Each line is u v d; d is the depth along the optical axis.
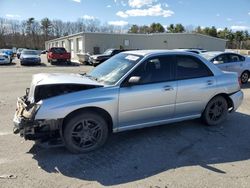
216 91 5.68
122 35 37.84
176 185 3.58
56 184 3.59
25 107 4.27
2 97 8.97
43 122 4.20
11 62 29.14
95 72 5.34
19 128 4.18
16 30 96.38
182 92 5.22
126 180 3.71
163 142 5.00
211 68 5.71
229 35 85.94
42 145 4.53
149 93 4.84
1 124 5.93
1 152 4.50
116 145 4.85
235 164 4.19
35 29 97.94
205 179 3.74
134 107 4.76
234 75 6.01
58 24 98.75
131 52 5.45
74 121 4.37
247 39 85.56
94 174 3.86
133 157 4.39
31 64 26.81
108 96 4.50
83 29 96.19
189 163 4.20
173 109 5.21
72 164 4.14
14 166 4.05
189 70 5.39
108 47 37.44
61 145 4.57
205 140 5.12
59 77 4.75
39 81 4.51
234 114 6.84
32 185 3.56
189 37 40.31
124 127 4.82
